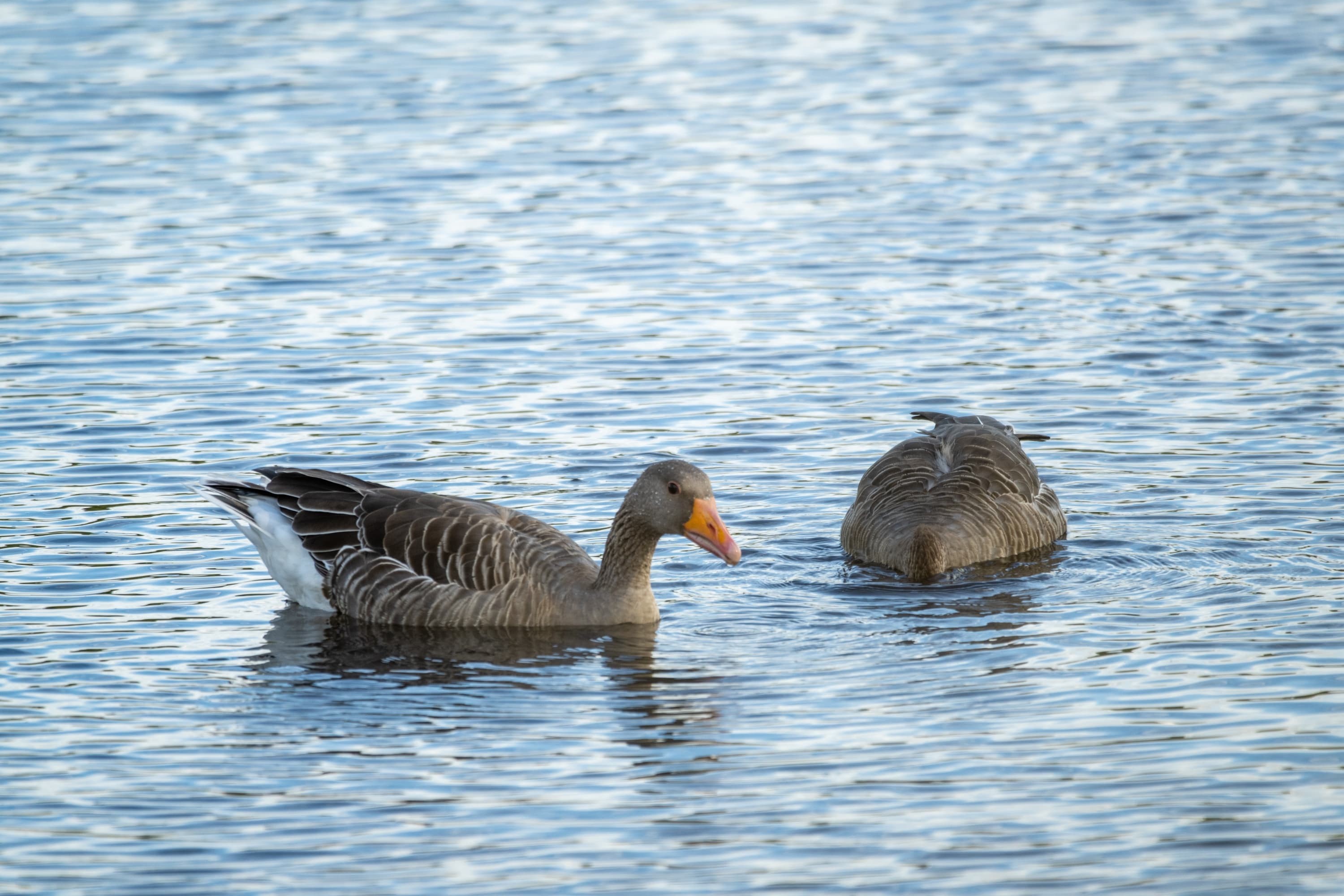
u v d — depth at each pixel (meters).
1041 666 13.28
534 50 41.34
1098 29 43.22
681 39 42.62
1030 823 10.64
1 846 10.45
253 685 13.17
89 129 34.25
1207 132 33.00
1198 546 16.05
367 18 45.16
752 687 13.05
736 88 37.62
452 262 26.33
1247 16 44.25
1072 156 31.70
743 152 32.62
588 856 10.27
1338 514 16.55
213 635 14.34
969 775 11.30
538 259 26.41
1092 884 9.88
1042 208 28.47
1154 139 32.59
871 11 46.09
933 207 28.80
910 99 36.47
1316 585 14.89
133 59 40.22
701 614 14.95
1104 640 13.83
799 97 36.84
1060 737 11.88
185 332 22.97
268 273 25.73
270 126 34.69
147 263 26.17
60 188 30.36
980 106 35.72
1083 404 20.00
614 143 33.41
